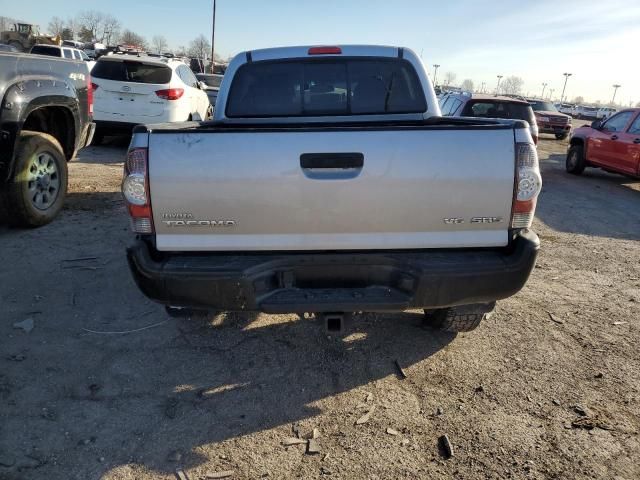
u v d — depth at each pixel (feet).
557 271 17.71
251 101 14.11
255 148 8.87
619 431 9.30
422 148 8.93
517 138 9.06
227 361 11.40
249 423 9.44
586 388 10.64
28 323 12.50
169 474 8.21
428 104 14.17
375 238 9.31
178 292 9.21
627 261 19.17
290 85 14.05
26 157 17.98
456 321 11.82
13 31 131.64
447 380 10.84
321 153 8.89
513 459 8.59
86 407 9.70
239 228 9.18
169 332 12.51
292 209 9.07
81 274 15.38
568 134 77.66
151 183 8.94
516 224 9.34
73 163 32.07
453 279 9.17
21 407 9.59
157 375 10.80
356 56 13.91
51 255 16.70
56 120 20.94
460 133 8.96
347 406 9.96
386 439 9.06
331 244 9.30
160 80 34.37
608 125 38.78
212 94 53.26
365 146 8.90
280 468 8.38
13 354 11.26
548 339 12.66
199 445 8.85
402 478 8.18
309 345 12.14
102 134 36.24
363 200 9.05
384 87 14.12
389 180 8.98
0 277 14.92
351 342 12.30
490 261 9.26
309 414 9.73
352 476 8.22
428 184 9.02
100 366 11.02
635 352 12.15
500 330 13.05
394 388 10.55
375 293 9.36
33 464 8.27
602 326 13.48
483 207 9.18
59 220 20.25
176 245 9.30
